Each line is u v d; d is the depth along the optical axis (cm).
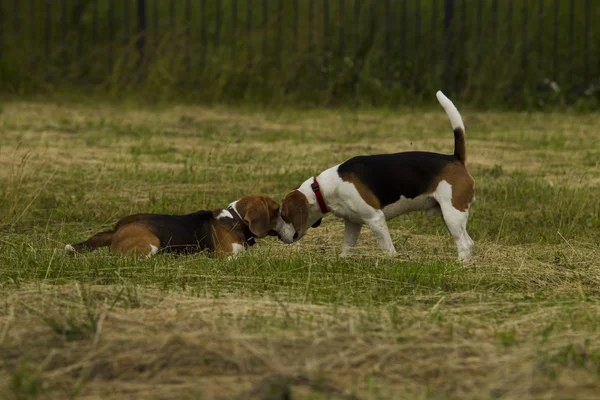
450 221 1046
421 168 1060
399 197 1065
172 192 1451
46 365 651
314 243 1191
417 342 697
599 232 1216
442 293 872
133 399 598
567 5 2862
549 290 911
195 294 849
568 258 1050
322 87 2584
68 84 2620
